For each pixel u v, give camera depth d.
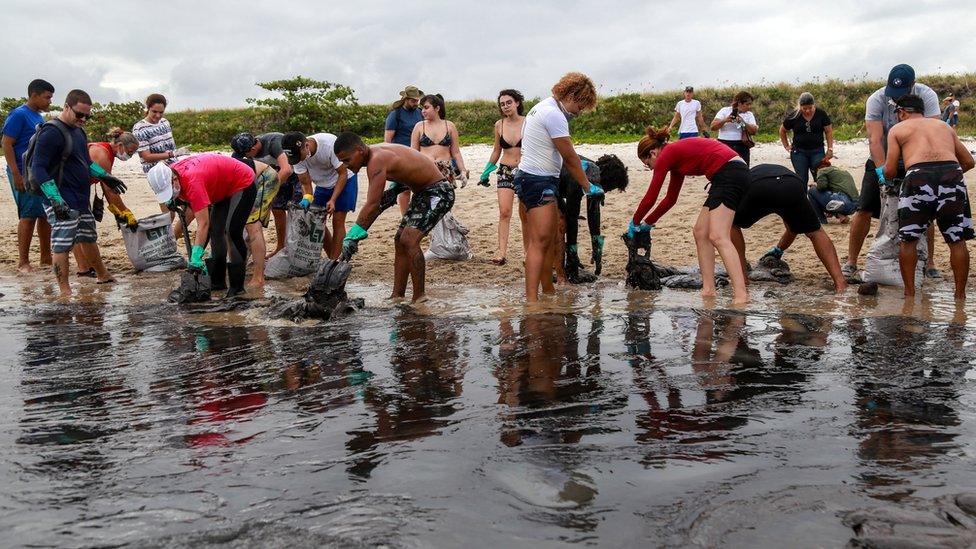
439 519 2.40
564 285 7.45
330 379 4.14
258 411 3.59
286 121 28.77
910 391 3.68
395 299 6.82
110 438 3.26
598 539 2.26
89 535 2.35
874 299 6.43
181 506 2.54
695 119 14.34
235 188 7.12
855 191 9.67
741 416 3.34
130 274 8.49
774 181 6.70
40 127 7.39
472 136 24.36
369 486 2.66
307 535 2.31
